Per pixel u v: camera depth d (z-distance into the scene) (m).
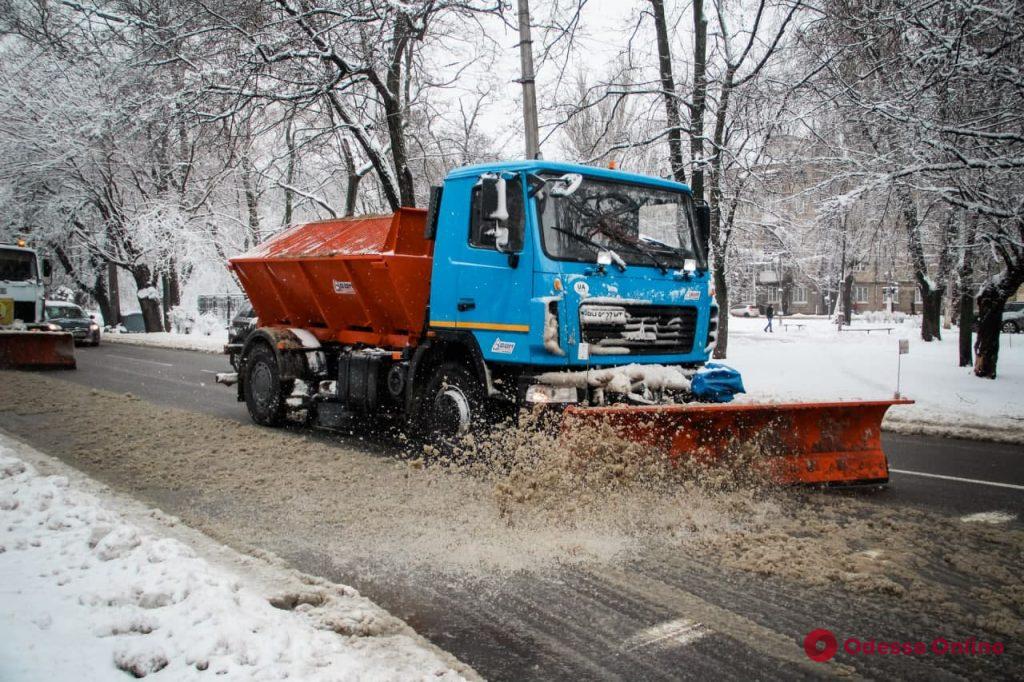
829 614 4.27
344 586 4.47
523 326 7.07
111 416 10.73
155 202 28.11
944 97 12.18
